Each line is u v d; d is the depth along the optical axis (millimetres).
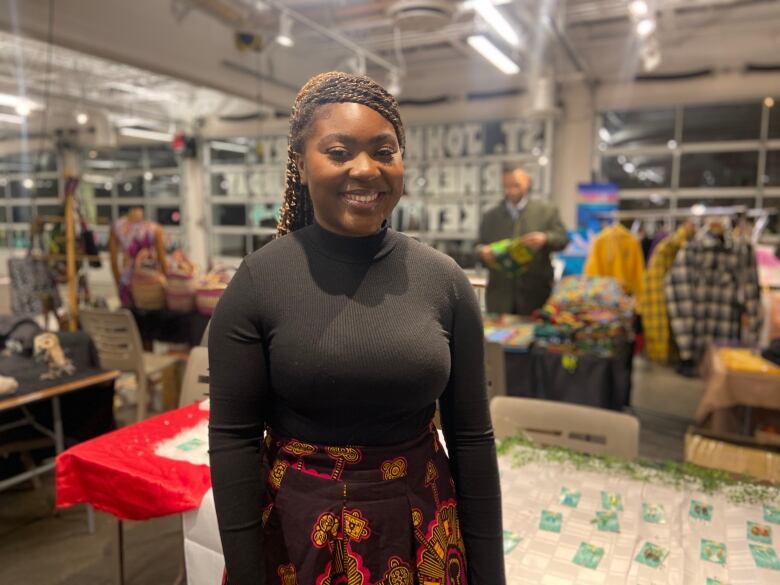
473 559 810
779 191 6129
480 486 808
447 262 794
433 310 751
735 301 3643
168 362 3338
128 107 8805
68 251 3678
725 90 5988
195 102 8648
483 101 7160
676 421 3631
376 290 734
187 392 2010
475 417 806
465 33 5176
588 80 6551
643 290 4098
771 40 5715
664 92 6250
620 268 4457
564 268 5840
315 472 743
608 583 997
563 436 1713
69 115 9039
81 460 1377
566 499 1261
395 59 7062
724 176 6383
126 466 1337
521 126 7047
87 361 2838
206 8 4391
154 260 3799
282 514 748
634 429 1619
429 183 7656
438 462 799
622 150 6738
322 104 707
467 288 800
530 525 1164
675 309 3748
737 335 3639
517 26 4918
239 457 735
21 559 2121
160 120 8969
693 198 6551
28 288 3971
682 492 1278
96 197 10258
